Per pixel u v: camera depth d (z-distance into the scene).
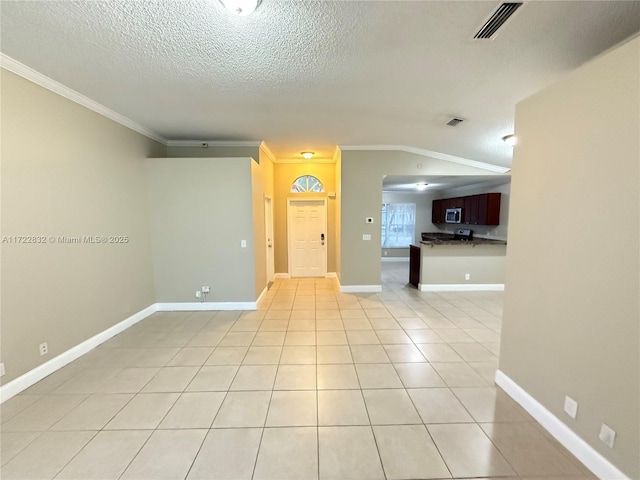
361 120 3.45
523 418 1.96
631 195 1.34
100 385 2.34
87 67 2.21
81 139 2.83
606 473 1.47
